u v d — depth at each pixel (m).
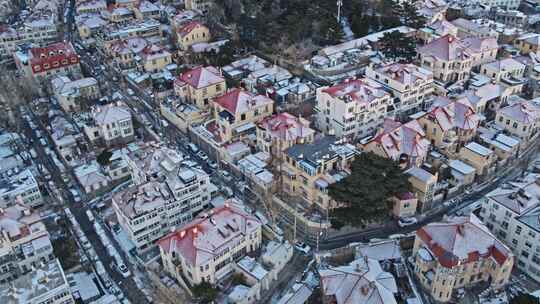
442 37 191.25
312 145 140.62
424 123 154.62
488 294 110.69
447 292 108.19
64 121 179.50
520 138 155.50
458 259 105.31
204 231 117.00
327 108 160.75
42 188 157.12
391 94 169.88
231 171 154.38
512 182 132.50
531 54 194.75
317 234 129.88
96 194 153.38
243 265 118.56
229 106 160.62
